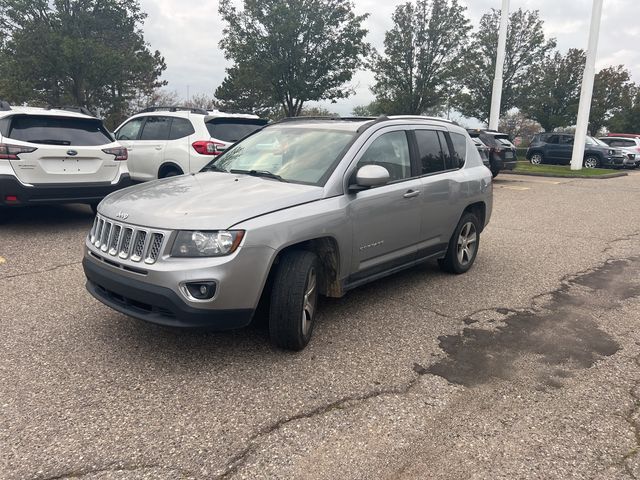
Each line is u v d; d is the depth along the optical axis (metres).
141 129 9.59
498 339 4.17
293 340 3.66
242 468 2.54
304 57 20.56
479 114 31.70
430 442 2.80
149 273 3.26
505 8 21.50
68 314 4.34
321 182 3.98
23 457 2.56
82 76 23.34
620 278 6.00
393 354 3.82
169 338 3.93
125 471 2.49
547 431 2.93
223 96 41.62
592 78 21.56
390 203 4.48
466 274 5.99
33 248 6.37
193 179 4.30
